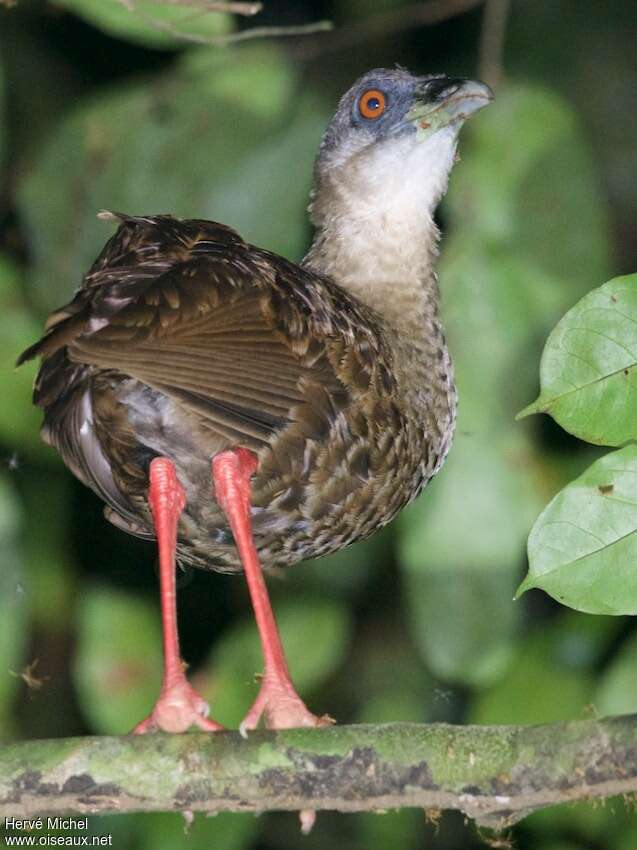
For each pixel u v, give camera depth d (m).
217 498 9.29
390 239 10.66
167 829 11.82
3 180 14.98
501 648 11.38
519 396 11.55
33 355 7.86
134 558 14.10
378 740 8.17
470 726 8.20
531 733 8.11
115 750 8.19
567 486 7.77
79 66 15.60
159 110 12.76
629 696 11.18
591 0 16.55
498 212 11.88
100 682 12.39
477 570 11.40
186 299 8.53
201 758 8.16
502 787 8.09
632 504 7.75
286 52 13.39
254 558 9.21
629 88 16.72
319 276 10.29
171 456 9.45
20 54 15.48
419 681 14.56
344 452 9.59
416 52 16.47
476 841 13.77
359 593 14.78
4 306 12.52
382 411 9.73
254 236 12.62
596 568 7.75
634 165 16.56
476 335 11.54
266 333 8.83
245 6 10.25
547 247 11.95
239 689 12.12
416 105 10.88
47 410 9.60
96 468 9.95
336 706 14.63
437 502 11.44
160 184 12.63
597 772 7.97
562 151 12.05
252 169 12.65
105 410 9.27
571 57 16.64
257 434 8.57
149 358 8.18
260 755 8.16
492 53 12.41
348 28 14.21
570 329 7.76
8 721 11.33
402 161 10.77
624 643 12.91
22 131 15.33
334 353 9.37
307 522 9.96
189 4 10.17
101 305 8.41
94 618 12.62
